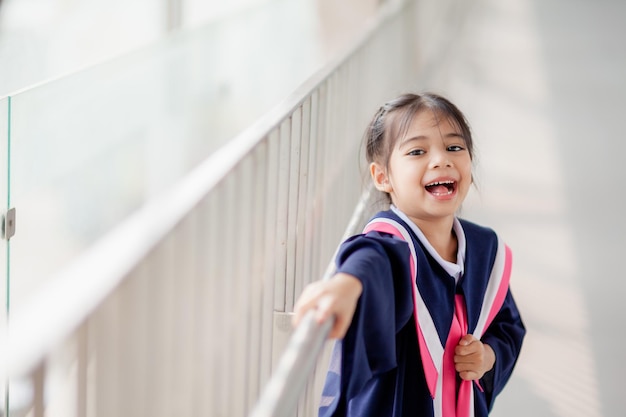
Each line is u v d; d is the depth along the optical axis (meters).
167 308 1.30
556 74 6.50
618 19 8.27
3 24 5.30
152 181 4.03
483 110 5.61
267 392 0.94
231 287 1.53
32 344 0.72
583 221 4.15
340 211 2.68
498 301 1.66
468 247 1.63
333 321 1.17
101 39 5.62
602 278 3.61
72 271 0.86
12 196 2.04
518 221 4.10
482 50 6.96
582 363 2.98
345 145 2.71
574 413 2.69
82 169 2.94
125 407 1.26
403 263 1.37
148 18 5.90
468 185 1.64
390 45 4.05
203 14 6.05
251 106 5.30
